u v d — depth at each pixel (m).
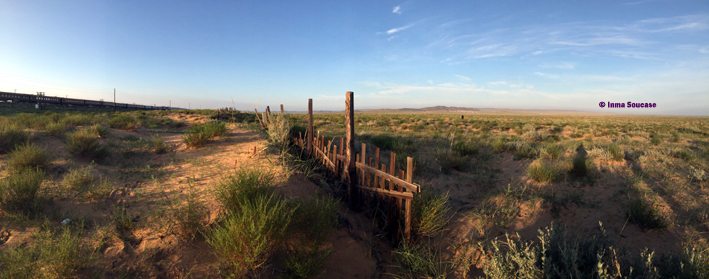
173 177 6.65
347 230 5.22
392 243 5.39
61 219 4.49
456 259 4.98
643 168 8.09
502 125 34.16
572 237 4.83
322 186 6.50
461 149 11.13
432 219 5.39
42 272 3.25
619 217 5.74
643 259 3.80
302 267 3.89
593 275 3.57
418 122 37.03
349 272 4.54
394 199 5.41
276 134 9.45
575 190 6.99
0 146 7.82
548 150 10.81
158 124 19.97
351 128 5.95
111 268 3.62
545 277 3.59
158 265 3.78
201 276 3.75
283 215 4.00
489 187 7.64
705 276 3.56
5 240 3.91
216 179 6.34
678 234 5.17
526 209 6.20
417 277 4.68
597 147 11.79
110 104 52.06
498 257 4.05
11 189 4.64
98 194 5.30
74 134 8.55
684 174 7.64
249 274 3.80
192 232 4.25
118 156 8.54
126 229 4.31
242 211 4.05
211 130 11.00
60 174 6.49
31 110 31.52
